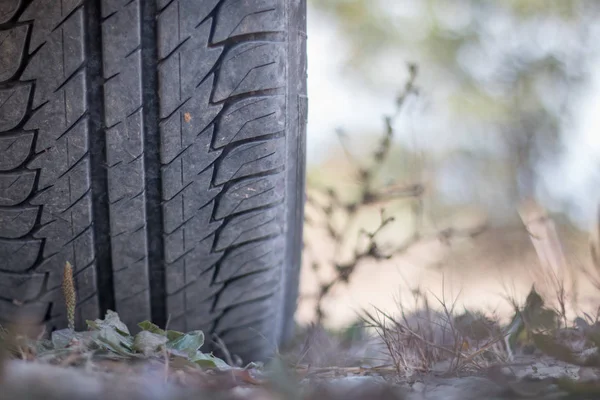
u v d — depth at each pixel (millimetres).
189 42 2084
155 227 2299
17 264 2307
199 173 2219
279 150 2275
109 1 2029
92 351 1878
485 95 8883
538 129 8422
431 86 9203
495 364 2047
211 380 1771
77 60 2059
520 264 5199
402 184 4785
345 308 4074
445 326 2467
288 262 2678
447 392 1820
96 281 2375
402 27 9664
